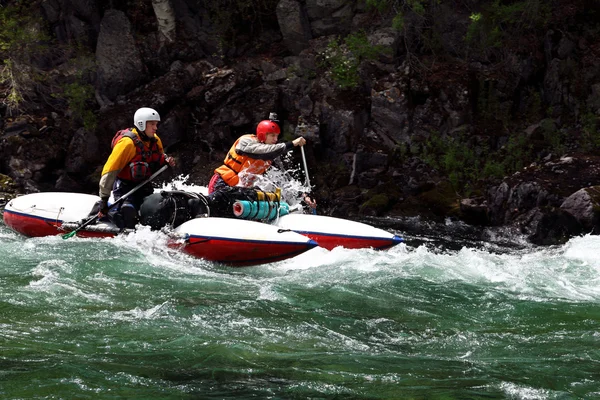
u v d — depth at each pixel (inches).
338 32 1550.2
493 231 1123.9
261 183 895.7
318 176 1363.2
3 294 605.3
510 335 559.2
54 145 1423.5
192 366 469.4
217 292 657.6
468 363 493.4
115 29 1555.1
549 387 451.5
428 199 1263.5
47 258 746.2
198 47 1596.9
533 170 1221.1
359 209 1258.6
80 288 639.1
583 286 718.5
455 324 588.4
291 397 426.6
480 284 716.0
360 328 570.6
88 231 846.5
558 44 1445.6
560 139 1343.5
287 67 1539.1
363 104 1428.4
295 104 1478.8
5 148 1381.6
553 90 1424.7
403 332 563.8
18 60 1517.0
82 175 1424.7
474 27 1444.4
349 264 786.2
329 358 495.8
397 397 431.5
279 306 620.7
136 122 813.2
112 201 856.3
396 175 1334.9
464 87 1409.9
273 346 515.2
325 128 1409.9
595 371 480.1
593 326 583.5
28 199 914.7
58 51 1583.4
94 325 540.1
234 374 459.2
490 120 1414.9
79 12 1593.3
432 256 823.1
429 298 664.4
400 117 1392.7
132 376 447.2
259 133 874.8
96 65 1546.5
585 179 1171.9
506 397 434.9
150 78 1572.3
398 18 1434.5
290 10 1534.2
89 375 445.1
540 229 1072.2
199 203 829.2
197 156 1454.2
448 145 1365.7
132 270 716.7
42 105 1510.8
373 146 1387.8
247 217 850.8
